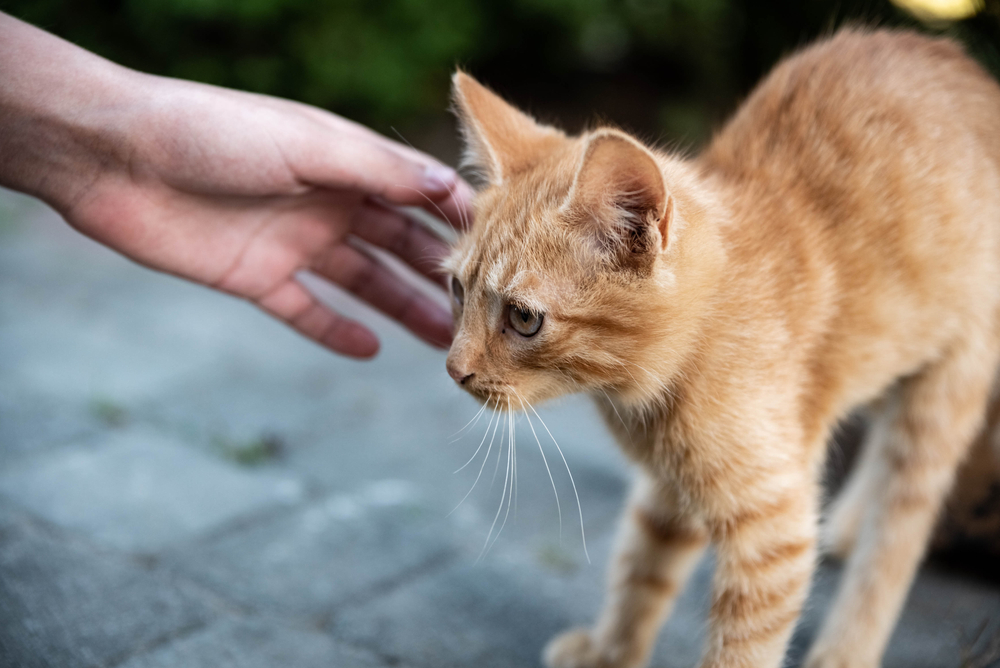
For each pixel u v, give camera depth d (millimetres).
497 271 485
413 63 1280
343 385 841
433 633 564
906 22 735
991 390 588
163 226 548
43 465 678
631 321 485
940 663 554
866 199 534
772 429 495
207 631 546
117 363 838
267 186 532
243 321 975
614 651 549
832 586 630
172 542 616
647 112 1398
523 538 655
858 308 526
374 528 649
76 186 530
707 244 492
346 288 604
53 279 1040
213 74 1273
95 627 538
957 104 562
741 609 499
